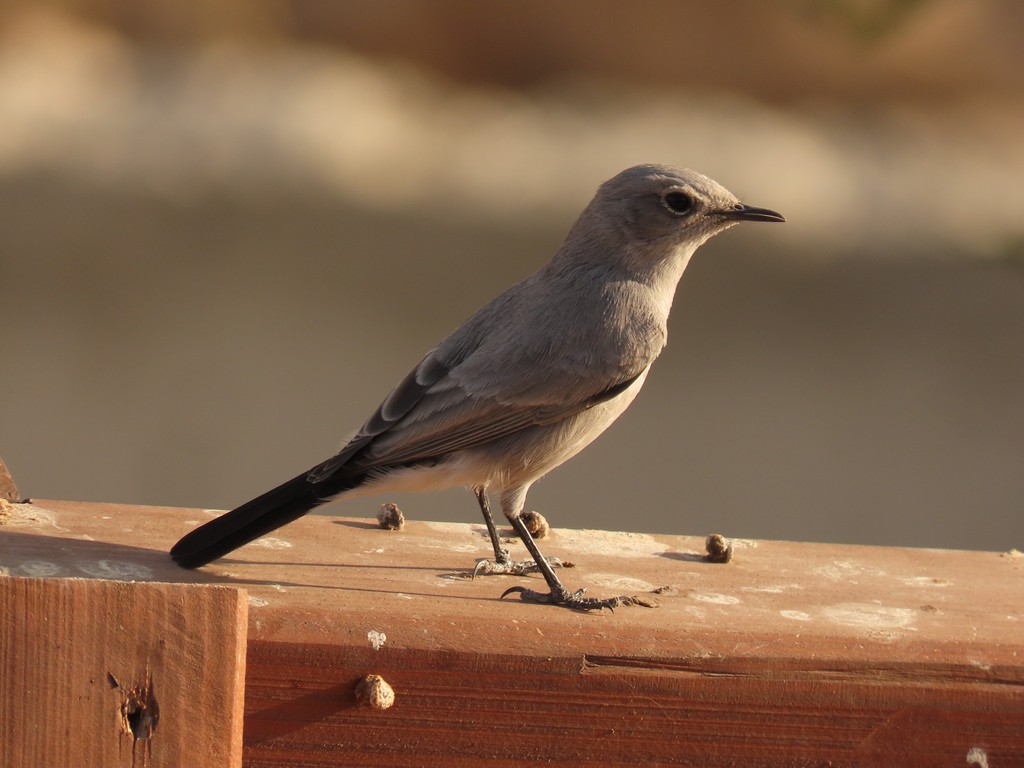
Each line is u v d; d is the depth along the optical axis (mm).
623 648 4801
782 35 29609
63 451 15141
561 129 28250
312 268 21109
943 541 14664
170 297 19328
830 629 5035
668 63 30047
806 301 21703
